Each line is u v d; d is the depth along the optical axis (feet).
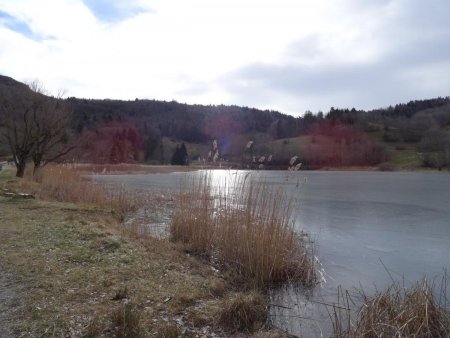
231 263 26.73
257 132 373.81
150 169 195.62
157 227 39.60
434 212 58.49
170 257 26.25
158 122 435.12
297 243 30.22
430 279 26.68
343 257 32.14
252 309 17.22
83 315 15.49
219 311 17.16
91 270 21.18
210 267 26.17
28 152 80.33
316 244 36.83
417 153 280.72
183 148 283.18
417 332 14.92
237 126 394.11
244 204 30.91
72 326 14.46
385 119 404.98
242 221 28.40
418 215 55.52
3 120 80.69
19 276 19.45
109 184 71.72
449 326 16.12
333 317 19.01
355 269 28.68
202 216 31.78
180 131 404.16
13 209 37.91
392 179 150.82
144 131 379.55
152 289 19.36
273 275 24.73
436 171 228.84
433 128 321.93
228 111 454.81
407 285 25.22
